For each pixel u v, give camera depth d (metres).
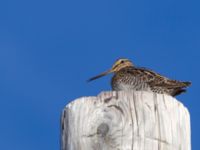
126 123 8.84
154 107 9.02
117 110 8.99
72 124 9.08
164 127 8.88
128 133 8.75
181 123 9.14
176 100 9.29
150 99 9.07
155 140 8.75
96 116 9.00
